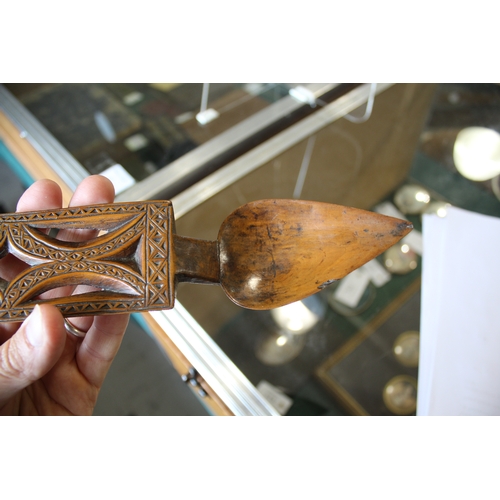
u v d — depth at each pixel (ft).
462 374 1.07
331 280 0.85
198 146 1.30
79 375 1.01
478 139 1.35
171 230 0.80
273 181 1.34
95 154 1.28
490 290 1.15
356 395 1.12
